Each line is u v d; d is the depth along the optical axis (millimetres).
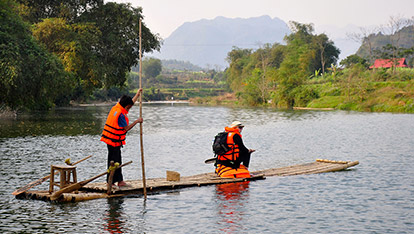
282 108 76500
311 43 126625
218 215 9414
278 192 11500
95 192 11172
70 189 10375
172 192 11406
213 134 29000
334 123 38719
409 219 9258
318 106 73312
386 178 13500
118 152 11219
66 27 42125
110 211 9664
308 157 18609
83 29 43406
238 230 8469
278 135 28094
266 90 94750
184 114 58688
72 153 18766
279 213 9617
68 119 40594
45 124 34219
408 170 14992
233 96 131500
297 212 9703
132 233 8242
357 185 12477
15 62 31656
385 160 17453
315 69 126125
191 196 10992
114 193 10945
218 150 12883
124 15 46094
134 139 25656
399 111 58781
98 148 20453
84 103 94938
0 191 11562
